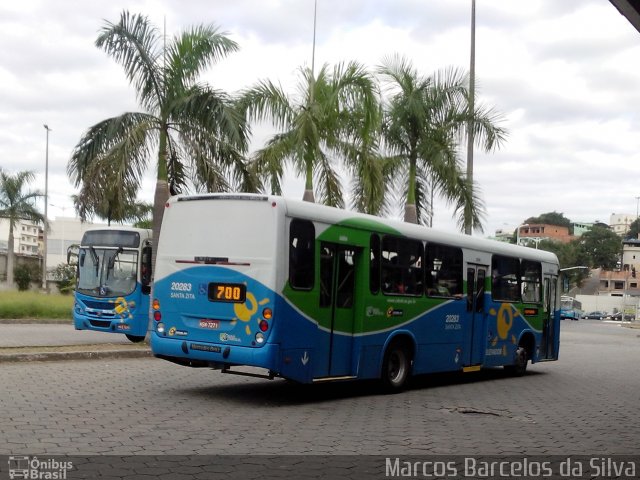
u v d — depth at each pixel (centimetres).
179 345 1102
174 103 1731
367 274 1197
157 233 1789
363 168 2016
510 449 823
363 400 1180
